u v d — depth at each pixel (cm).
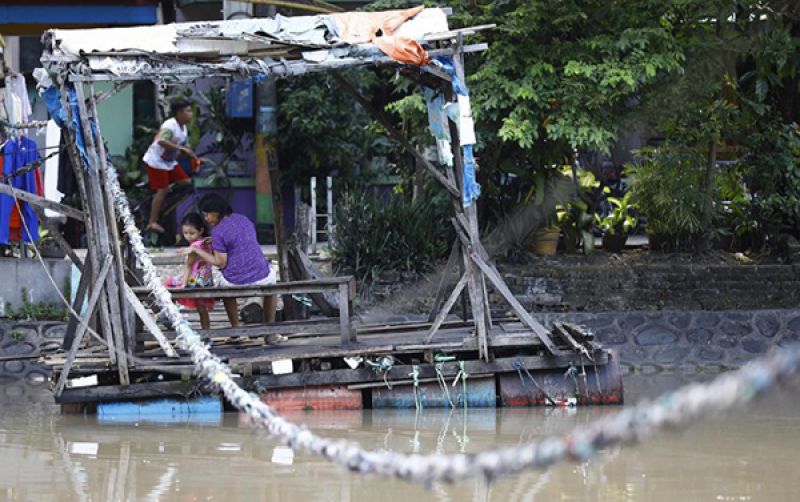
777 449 1160
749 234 2214
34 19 2383
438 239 2109
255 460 1127
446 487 999
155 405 1428
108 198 1370
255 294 1426
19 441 1242
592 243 2189
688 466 1079
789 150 2159
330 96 2488
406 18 1416
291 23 1394
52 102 1372
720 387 333
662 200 2086
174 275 2048
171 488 1002
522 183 2173
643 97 2014
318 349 1448
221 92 2575
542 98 1914
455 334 1553
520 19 1916
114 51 1352
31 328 1847
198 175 2570
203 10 2562
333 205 2406
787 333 1938
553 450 374
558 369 1477
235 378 1430
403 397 1466
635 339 1933
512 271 2077
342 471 1067
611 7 1958
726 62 2147
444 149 1437
